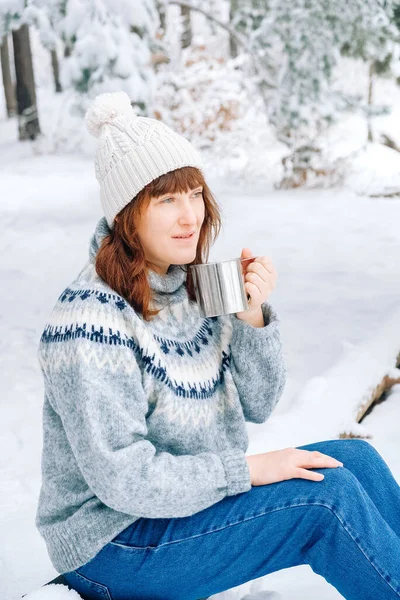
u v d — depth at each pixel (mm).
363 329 5266
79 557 1770
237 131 13000
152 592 1797
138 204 1736
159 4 13102
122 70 10797
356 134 17969
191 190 1780
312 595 2283
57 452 1824
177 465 1677
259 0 12453
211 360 1914
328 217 9562
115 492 1613
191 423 1802
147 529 1762
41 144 19156
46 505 1847
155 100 13180
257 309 1954
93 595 1847
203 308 1798
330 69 11609
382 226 8898
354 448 1941
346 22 10992
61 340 1677
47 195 12617
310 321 5512
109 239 1776
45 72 37812
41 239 9023
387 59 11586
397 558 1662
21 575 2418
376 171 13086
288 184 11898
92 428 1605
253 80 12328
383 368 3986
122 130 1744
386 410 3801
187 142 1779
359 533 1664
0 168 16750
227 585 1815
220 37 18828
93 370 1632
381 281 6578
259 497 1728
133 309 1751
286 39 11555
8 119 26750
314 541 1717
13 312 6164
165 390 1735
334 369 3871
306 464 1768
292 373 4480
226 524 1720
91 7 10742
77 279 1788
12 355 5129
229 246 8227
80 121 19156
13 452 3561
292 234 8672
